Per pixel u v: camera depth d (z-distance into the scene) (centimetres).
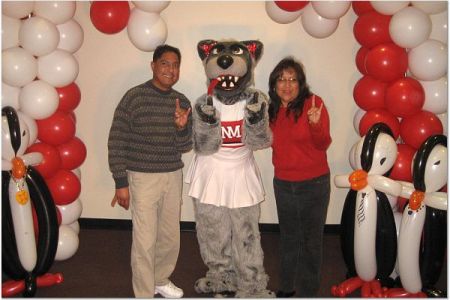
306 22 312
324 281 302
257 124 237
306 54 359
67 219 313
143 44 301
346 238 274
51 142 298
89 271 315
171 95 254
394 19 277
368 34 296
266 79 362
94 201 389
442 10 278
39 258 276
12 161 260
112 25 297
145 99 247
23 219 262
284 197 245
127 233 383
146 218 250
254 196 253
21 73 270
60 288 290
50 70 283
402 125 293
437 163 249
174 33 360
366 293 272
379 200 260
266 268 321
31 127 279
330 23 307
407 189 257
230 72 238
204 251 272
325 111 235
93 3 299
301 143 237
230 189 249
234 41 251
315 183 239
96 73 371
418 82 284
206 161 254
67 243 305
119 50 367
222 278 277
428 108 287
